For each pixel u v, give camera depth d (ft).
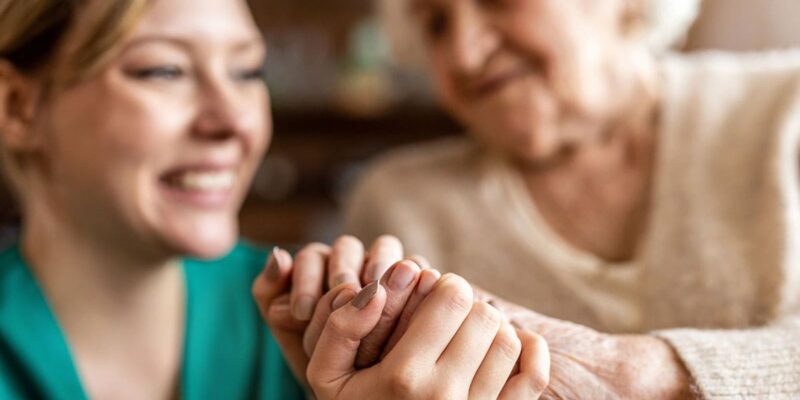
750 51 4.54
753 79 3.11
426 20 3.10
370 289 2.09
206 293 2.82
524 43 2.91
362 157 6.81
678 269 2.89
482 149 3.37
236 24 2.55
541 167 3.17
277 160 6.81
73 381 2.59
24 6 2.47
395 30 3.37
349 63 6.77
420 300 2.13
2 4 2.50
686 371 2.28
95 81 2.45
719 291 2.80
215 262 2.91
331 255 2.35
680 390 2.26
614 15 3.03
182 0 2.48
